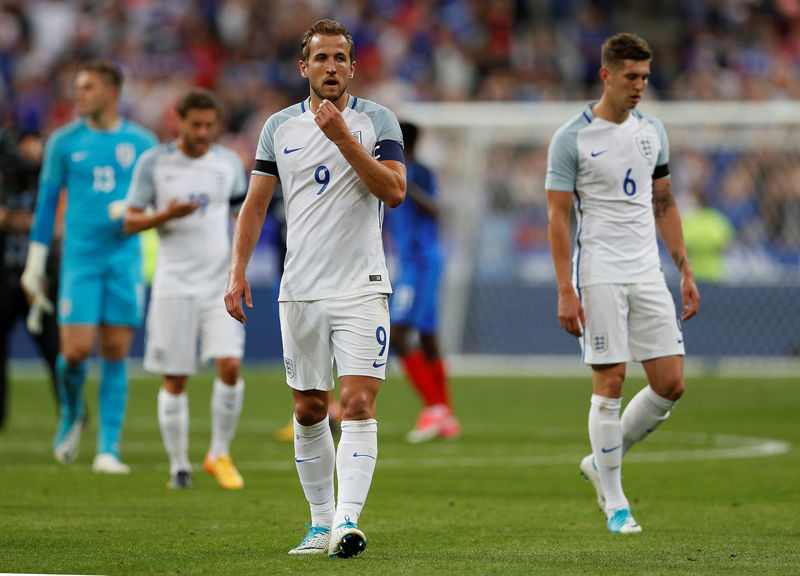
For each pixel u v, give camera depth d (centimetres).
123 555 1628
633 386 4928
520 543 1764
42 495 2311
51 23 8062
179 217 2444
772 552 1675
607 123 1961
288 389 5025
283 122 1642
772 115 5934
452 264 6269
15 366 6056
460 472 2752
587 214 1970
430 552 1667
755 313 5984
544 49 7756
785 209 6103
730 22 7856
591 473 2019
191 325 2500
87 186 2716
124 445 3334
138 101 7625
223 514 2083
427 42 7806
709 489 2434
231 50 7888
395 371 6341
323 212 1617
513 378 5644
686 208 6159
